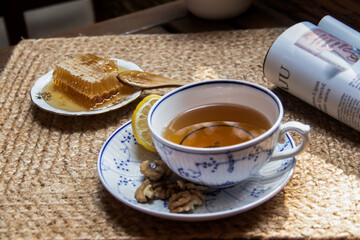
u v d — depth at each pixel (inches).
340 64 18.6
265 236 15.1
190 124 16.9
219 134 16.3
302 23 20.4
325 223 15.5
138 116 17.8
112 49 25.9
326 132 19.4
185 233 15.3
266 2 30.1
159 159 17.7
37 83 22.5
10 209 16.6
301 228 15.4
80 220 16.0
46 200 16.9
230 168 15.0
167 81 21.8
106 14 49.5
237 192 16.0
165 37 26.8
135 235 15.3
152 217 15.9
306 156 18.2
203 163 14.8
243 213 15.9
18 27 46.9
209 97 17.6
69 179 17.7
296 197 16.6
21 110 21.8
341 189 16.8
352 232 15.1
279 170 16.3
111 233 15.5
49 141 19.7
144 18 29.9
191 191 15.8
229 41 26.0
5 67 24.9
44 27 56.1
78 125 20.6
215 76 23.0
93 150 19.1
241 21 28.4
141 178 16.9
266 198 14.9
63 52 25.9
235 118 16.8
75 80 21.3
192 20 29.1
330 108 18.9
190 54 25.1
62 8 59.3
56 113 20.3
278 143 17.1
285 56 19.9
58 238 15.4
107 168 16.8
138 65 24.3
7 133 20.4
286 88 20.5
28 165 18.6
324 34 19.8
